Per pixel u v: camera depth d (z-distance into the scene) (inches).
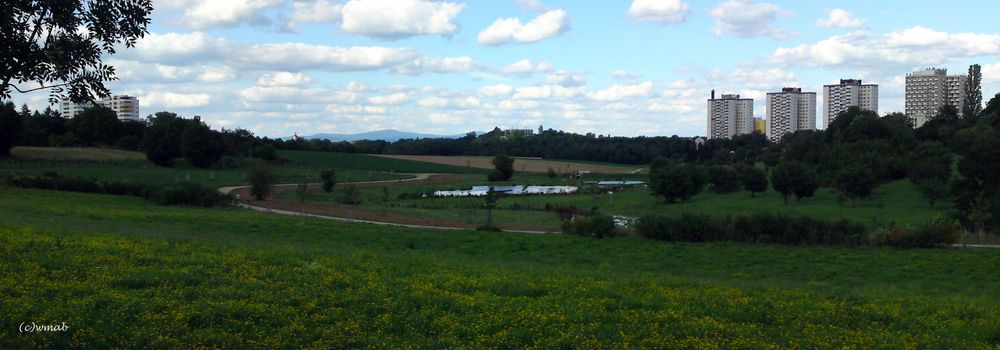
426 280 881.5
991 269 1627.7
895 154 4443.9
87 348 516.4
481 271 1027.3
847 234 2037.4
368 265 1010.1
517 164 7593.5
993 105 5979.3
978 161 2738.7
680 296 840.9
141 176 4441.4
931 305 879.1
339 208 3228.3
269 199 3582.7
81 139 6171.3
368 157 7455.7
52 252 911.7
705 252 1841.8
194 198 2866.6
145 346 528.1
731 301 817.5
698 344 599.8
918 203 3486.7
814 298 893.2
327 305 686.5
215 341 546.0
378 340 572.1
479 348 563.2
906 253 1847.9
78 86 510.6
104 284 714.2
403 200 4042.8
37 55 489.7
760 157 7032.5
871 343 625.9
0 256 840.3
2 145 4746.6
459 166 7199.8
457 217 2992.1
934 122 6067.9
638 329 642.2
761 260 1726.1
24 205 2155.5
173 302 645.3
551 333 616.1
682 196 3868.1
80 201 2588.6
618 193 4694.9
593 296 816.3
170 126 5506.9
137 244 1082.7
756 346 597.9
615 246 1915.6
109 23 509.0
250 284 768.3
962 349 625.0
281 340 559.2
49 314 574.9
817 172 4328.3
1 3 470.3
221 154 5728.3
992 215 2427.4
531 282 903.1
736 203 3814.0
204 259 944.9
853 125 5615.2
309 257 1080.8
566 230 2219.5
